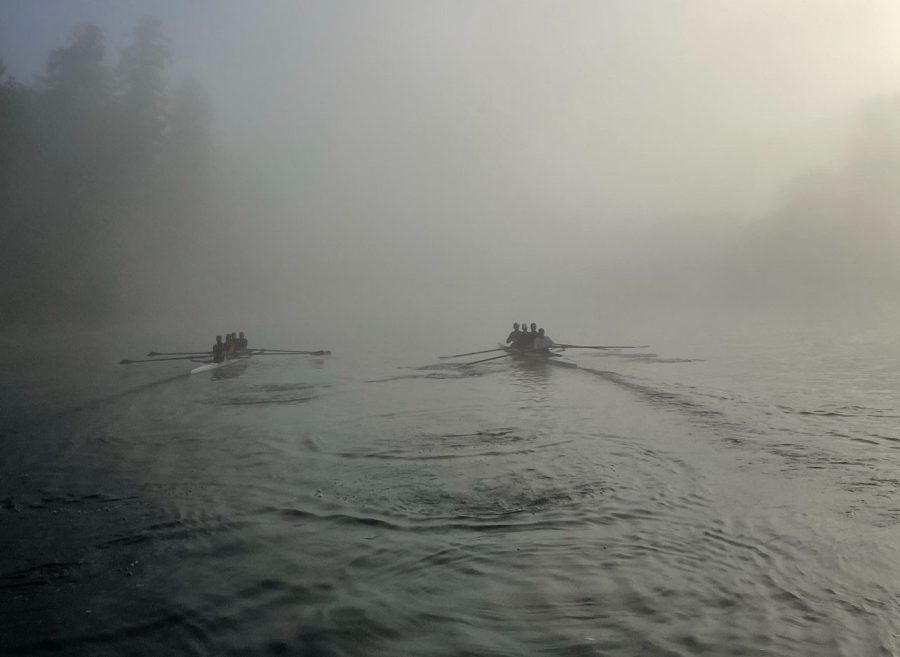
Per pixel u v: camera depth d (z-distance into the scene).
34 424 17.12
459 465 12.30
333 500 10.45
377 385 23.52
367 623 6.68
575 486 10.79
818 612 6.58
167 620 6.86
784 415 16.47
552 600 7.02
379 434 15.19
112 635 6.61
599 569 7.69
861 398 18.95
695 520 9.12
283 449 13.95
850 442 13.45
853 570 7.46
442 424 16.20
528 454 12.99
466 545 8.51
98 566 8.17
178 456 13.55
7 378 25.95
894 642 6.02
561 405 18.58
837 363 27.89
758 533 8.59
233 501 10.52
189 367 29.11
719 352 33.66
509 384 23.14
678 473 11.39
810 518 9.07
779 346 36.34
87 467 12.80
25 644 6.48
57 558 8.43
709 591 7.08
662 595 7.03
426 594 7.25
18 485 11.65
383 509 9.95
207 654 6.23
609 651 6.05
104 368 28.94
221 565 8.12
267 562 8.17
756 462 12.01
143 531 9.30
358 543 8.68
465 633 6.45
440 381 24.33
